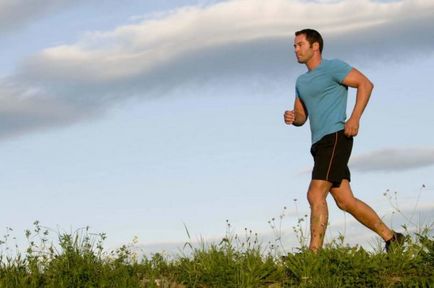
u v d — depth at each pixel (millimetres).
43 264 9148
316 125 9664
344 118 9672
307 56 9836
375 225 9617
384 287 8680
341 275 8836
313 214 9477
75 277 8898
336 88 9672
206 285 8992
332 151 9539
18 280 8930
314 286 8711
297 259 9109
